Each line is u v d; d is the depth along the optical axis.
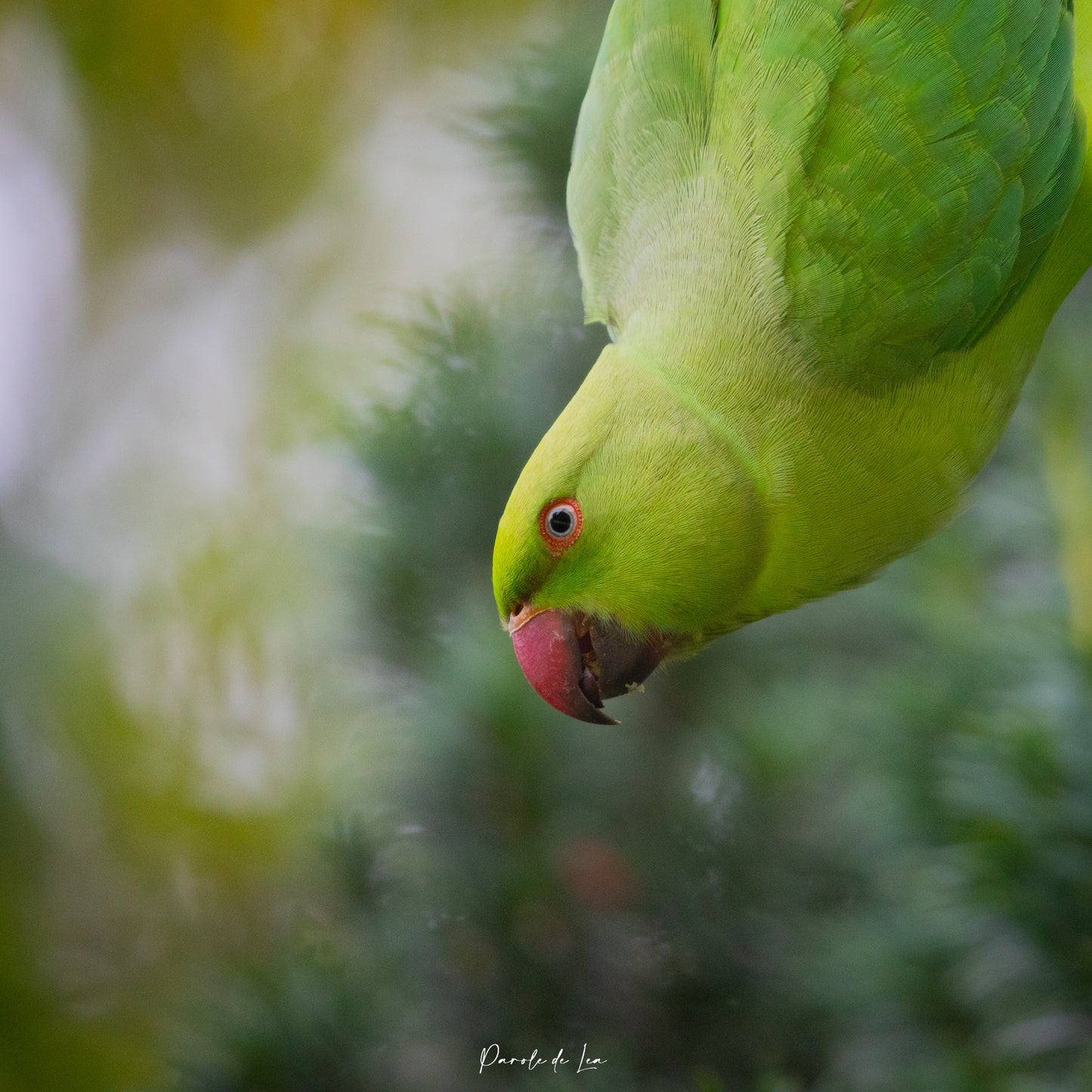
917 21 2.85
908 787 2.85
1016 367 2.87
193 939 3.02
